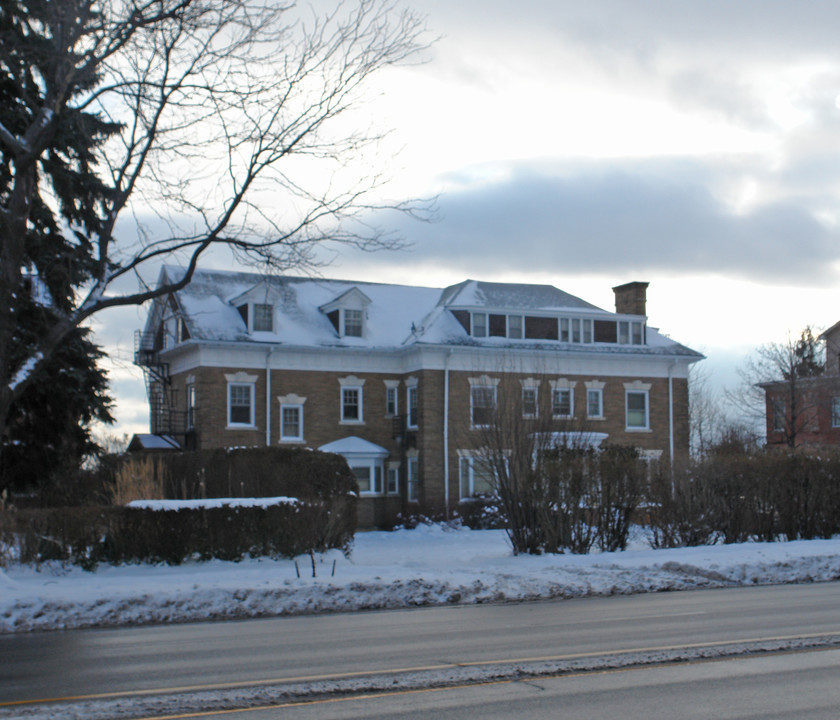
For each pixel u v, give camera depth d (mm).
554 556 24078
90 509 20938
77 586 17438
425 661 10516
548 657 10609
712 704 8258
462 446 44031
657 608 15555
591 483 25688
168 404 47406
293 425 45812
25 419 28719
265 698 8570
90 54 17016
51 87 17938
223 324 45438
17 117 22453
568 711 8023
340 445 46094
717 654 10609
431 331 47094
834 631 12328
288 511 22688
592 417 49406
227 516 22016
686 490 26844
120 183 18203
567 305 52562
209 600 16344
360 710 8094
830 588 18828
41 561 20328
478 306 47906
